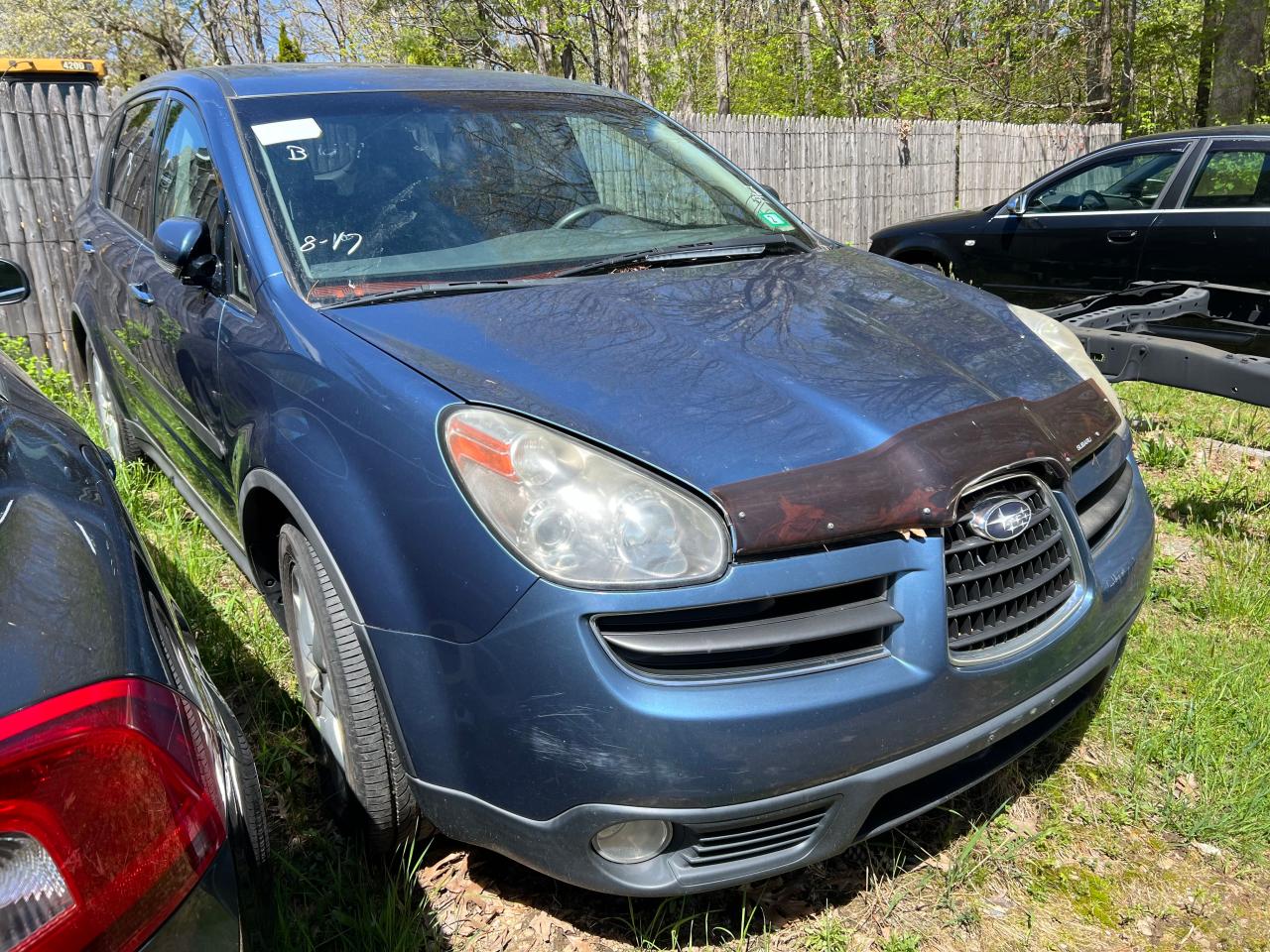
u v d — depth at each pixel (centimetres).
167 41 2516
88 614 129
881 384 215
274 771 269
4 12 2355
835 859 240
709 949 213
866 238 1205
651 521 181
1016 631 210
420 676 195
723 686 179
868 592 192
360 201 278
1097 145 1503
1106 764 270
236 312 267
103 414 463
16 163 591
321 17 2072
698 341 226
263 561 273
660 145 348
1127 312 411
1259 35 1557
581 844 186
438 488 191
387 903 210
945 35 1859
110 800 114
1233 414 566
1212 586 351
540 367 211
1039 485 215
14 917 105
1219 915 224
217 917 123
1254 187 653
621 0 1622
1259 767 263
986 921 222
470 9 1562
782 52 2011
